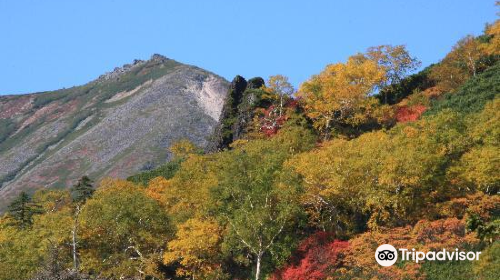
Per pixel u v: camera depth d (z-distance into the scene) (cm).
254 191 5628
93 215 6150
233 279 5644
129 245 6075
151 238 5869
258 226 5356
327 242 5394
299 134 7400
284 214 5359
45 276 5509
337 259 5166
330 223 5612
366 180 5509
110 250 6059
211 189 5969
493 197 5188
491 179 5253
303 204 5778
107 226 6088
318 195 5656
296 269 5172
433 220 5244
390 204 5450
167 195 6788
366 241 5138
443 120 6238
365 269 4906
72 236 6091
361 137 6600
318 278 5053
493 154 5284
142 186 8112
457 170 5462
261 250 5297
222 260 5744
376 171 5469
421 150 5612
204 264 5659
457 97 7944
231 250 5672
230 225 5600
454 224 4975
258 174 5706
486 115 6284
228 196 5847
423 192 5419
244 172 5947
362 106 8019
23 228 7519
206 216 5972
